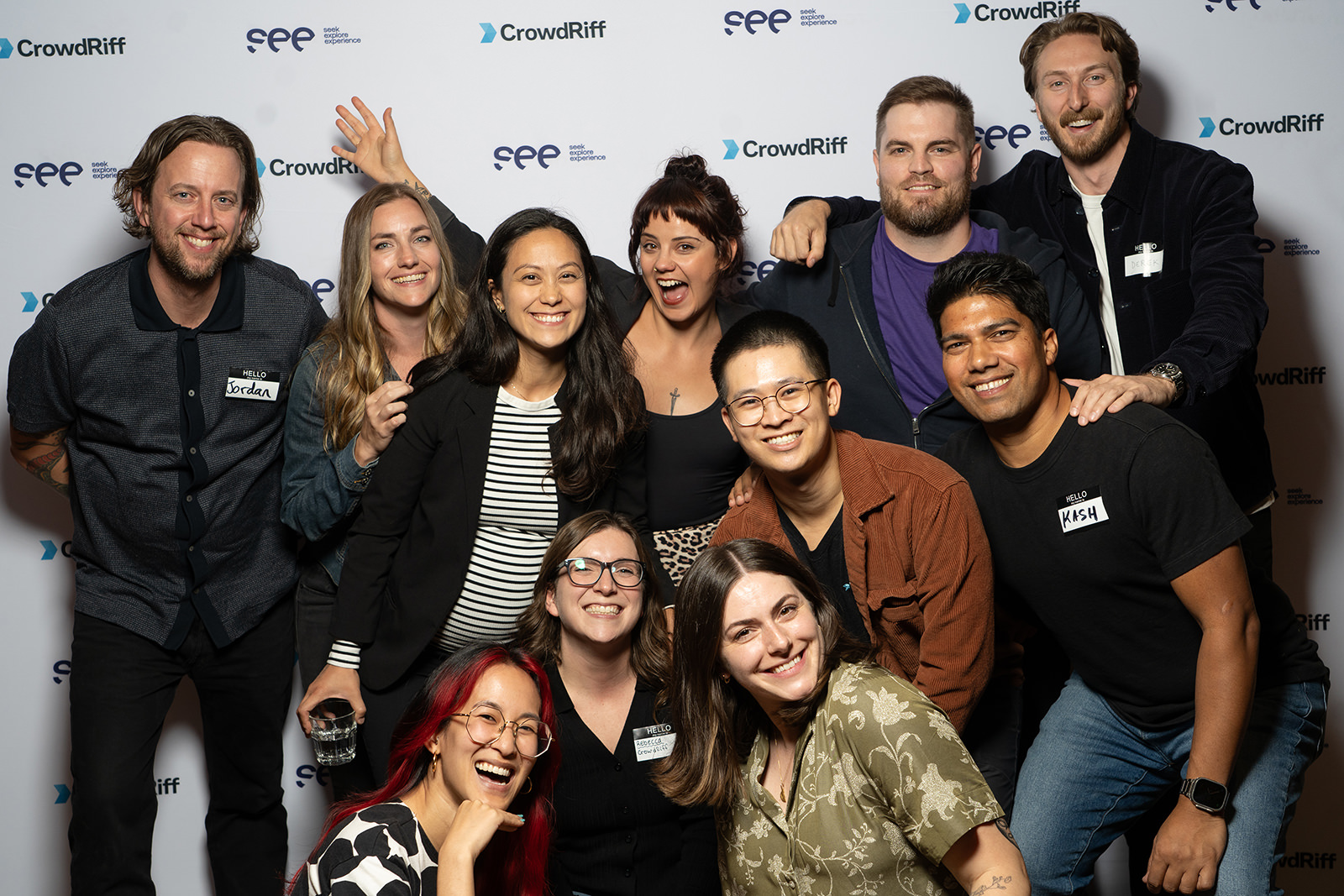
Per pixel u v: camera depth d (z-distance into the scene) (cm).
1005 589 221
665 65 299
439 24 298
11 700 306
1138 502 193
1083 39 256
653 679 212
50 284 301
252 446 251
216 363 245
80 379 240
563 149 301
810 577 178
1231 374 218
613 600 204
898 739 159
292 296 257
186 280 236
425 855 173
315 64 298
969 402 199
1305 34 293
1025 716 267
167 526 245
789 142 301
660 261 246
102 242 300
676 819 213
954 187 251
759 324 195
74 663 252
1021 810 221
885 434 267
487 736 174
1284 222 299
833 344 269
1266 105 296
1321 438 303
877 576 204
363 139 296
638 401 235
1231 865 196
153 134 236
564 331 219
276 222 302
